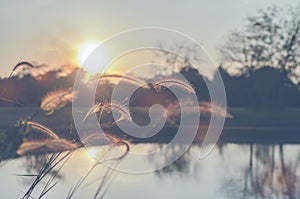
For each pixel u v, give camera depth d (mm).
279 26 35000
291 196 10789
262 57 35438
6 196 5398
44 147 2691
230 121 28828
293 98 33281
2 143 2549
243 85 33062
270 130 28047
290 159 17172
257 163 15953
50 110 2721
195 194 10586
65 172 4562
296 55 34719
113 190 9570
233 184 12039
